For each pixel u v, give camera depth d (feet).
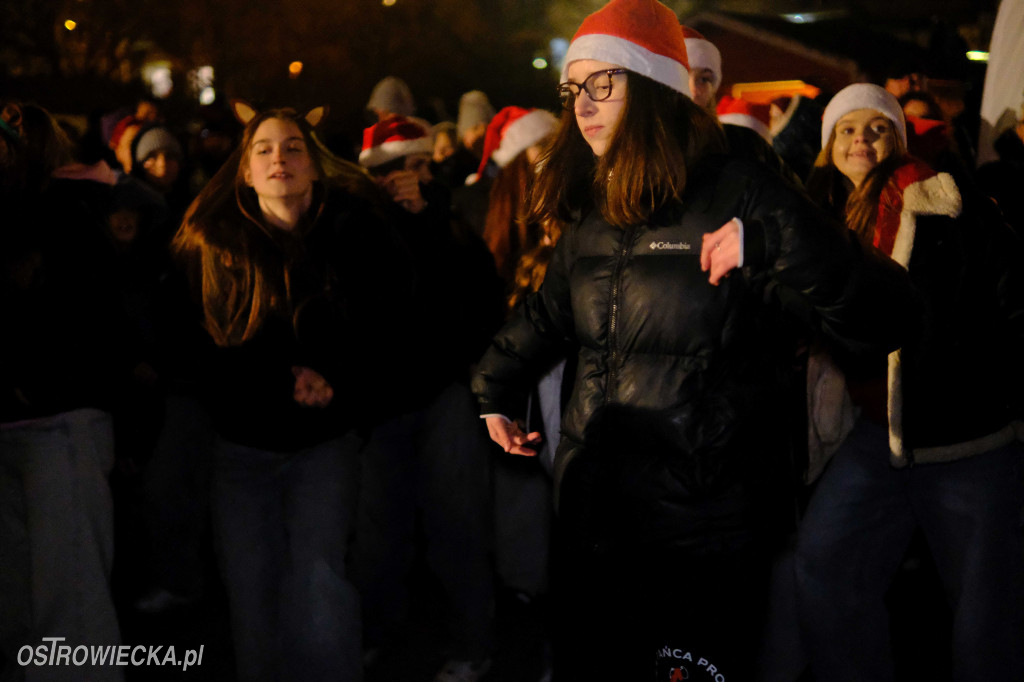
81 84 58.54
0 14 57.57
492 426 8.77
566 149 8.07
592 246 7.61
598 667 7.70
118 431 10.99
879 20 42.50
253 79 61.62
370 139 13.64
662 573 7.35
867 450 9.87
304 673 9.68
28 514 9.88
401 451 12.10
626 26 7.39
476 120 22.81
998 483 9.27
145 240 13.52
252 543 10.07
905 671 12.21
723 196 7.07
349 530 10.14
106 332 10.10
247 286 9.71
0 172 9.70
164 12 59.67
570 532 7.74
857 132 10.48
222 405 9.93
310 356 9.81
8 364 9.63
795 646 10.46
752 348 7.18
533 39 64.08
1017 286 8.98
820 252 6.64
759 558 7.25
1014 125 12.34
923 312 7.12
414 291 10.95
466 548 11.98
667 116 7.39
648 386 7.20
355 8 61.57
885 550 10.03
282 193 9.84
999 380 9.18
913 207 9.04
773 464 7.29
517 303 11.63
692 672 7.30
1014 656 9.32
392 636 13.35
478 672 12.04
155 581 14.35
